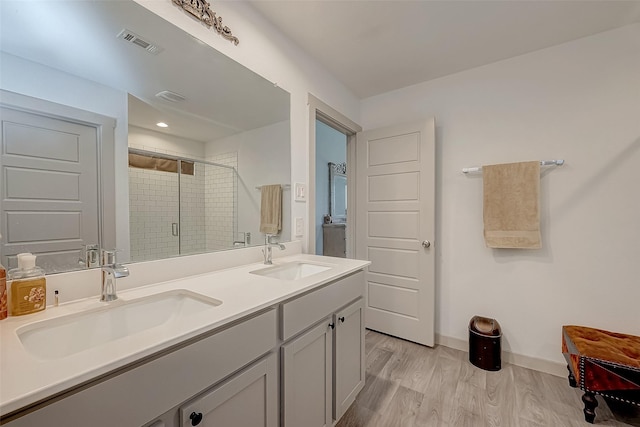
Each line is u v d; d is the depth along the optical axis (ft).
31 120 2.93
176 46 4.26
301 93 6.67
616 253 5.97
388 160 8.55
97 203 3.43
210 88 4.78
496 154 7.27
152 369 2.12
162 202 4.12
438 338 8.07
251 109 5.46
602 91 6.07
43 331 2.53
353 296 5.08
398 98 8.80
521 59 6.95
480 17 5.59
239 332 2.84
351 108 8.92
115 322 3.01
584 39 6.24
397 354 7.40
